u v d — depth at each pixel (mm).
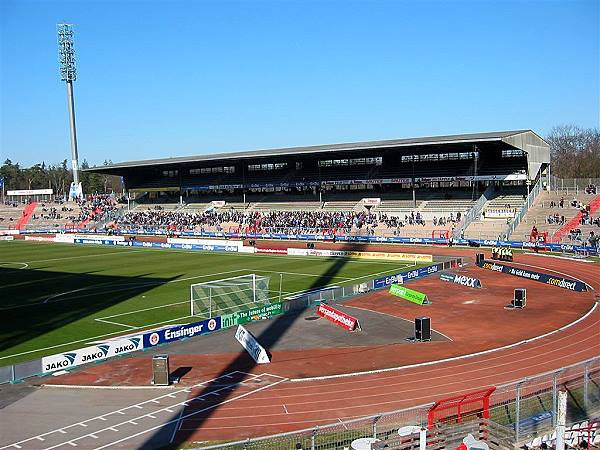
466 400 23188
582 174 144125
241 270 72250
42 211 154375
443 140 90500
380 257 81188
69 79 159250
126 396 28172
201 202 141375
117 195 176125
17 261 84000
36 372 31281
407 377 30844
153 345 37375
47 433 23719
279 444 21844
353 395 28172
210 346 37375
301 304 48875
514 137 89250
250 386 29609
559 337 38531
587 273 65250
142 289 58594
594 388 25781
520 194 100375
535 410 23672
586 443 21047
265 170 130625
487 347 36531
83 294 55938
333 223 110250
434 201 107938
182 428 24297
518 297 48281
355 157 115688
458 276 60500
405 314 46438
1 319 45438
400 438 20094
